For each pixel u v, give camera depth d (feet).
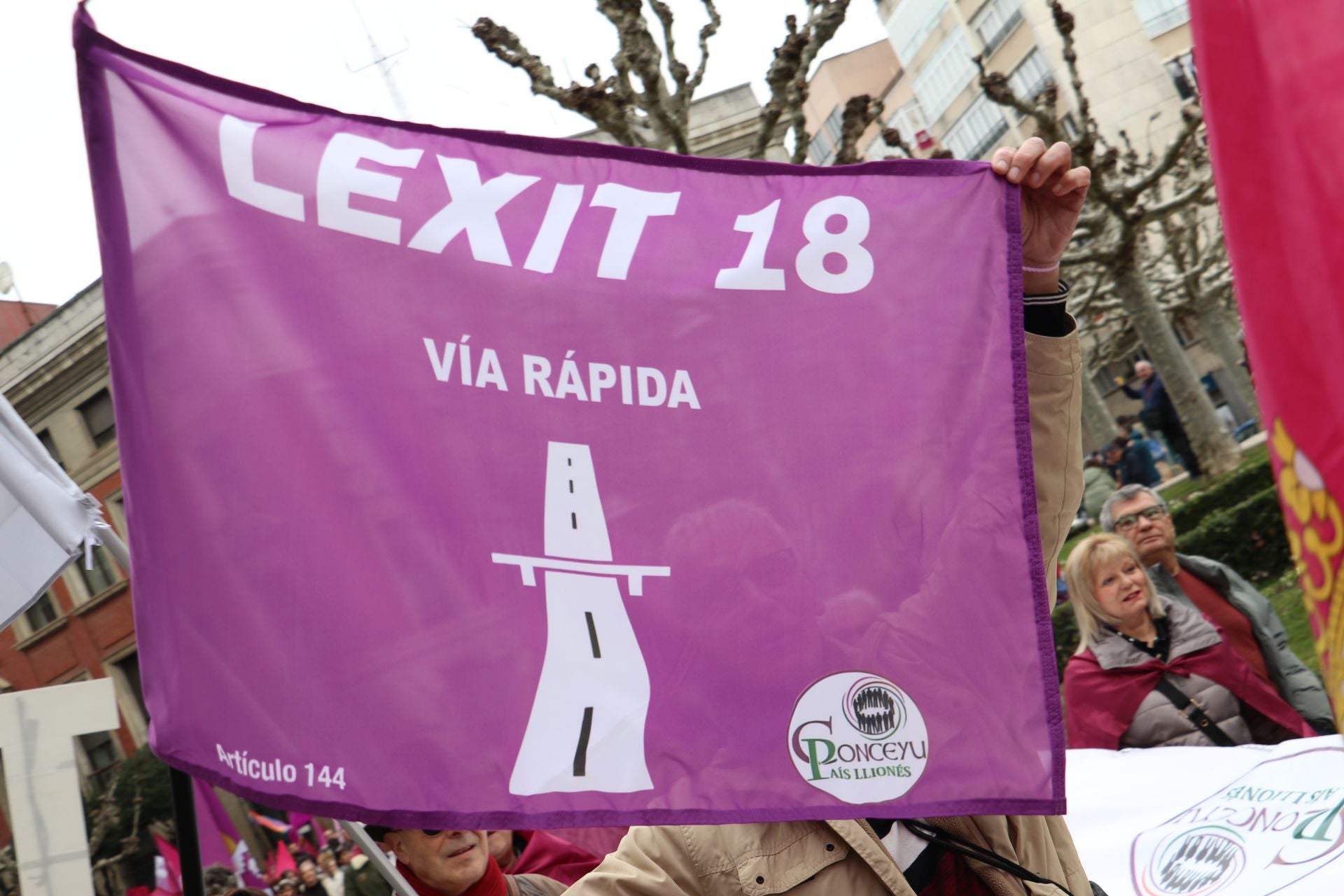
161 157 6.82
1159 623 14.30
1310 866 9.24
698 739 6.93
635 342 7.25
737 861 7.27
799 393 7.39
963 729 7.20
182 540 6.54
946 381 7.54
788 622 7.15
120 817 38.11
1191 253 63.67
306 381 6.77
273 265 6.84
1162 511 17.15
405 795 6.54
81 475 59.06
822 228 7.59
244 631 6.51
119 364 6.62
